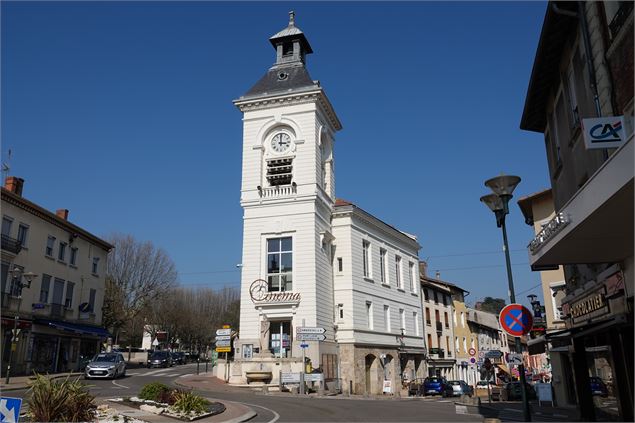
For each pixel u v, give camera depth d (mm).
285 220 30984
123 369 33500
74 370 38375
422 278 46719
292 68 34906
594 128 9547
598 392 15859
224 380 29594
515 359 11406
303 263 30047
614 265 13023
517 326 11461
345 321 32906
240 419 14469
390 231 39906
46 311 35219
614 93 11586
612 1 11602
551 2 13500
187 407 14602
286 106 32969
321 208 32406
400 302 40219
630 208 8859
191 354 69062
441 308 50781
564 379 23812
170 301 66312
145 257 52469
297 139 32219
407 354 39688
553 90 17578
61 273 37531
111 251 51531
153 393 16156
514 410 21562
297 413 16594
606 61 11914
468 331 57188
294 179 31641
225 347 29703
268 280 30562
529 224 28328
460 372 52688
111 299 49938
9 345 31062
